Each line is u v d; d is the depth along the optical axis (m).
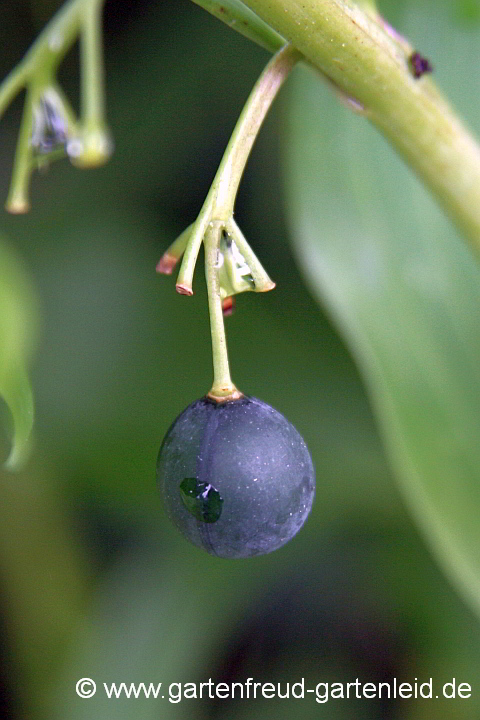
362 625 0.24
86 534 0.25
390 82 0.17
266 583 0.24
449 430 0.19
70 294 0.26
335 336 0.25
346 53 0.17
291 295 0.25
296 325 0.25
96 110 0.18
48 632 0.24
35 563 0.24
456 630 0.23
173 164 0.27
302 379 0.24
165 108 0.28
